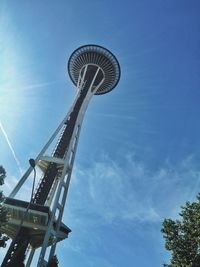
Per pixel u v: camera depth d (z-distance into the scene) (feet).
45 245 182.09
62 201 216.95
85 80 311.27
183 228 99.35
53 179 229.66
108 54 316.60
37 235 204.13
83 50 321.11
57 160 226.99
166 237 99.30
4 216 97.09
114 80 323.57
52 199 228.84
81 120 265.34
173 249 95.66
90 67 323.57
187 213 102.68
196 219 98.43
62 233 211.82
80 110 269.64
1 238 96.58
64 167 224.12
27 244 196.03
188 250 92.68
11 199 197.36
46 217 192.65
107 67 319.27
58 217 209.26
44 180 223.30
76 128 254.68
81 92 296.71
